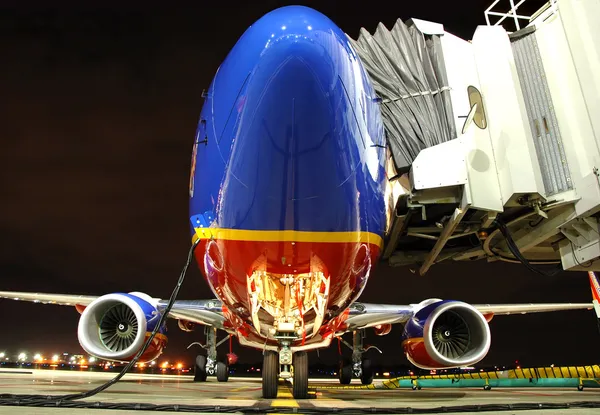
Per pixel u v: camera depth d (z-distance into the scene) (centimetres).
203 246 662
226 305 791
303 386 814
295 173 540
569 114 738
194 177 684
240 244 604
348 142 548
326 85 501
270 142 524
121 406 475
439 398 814
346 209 586
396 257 973
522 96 780
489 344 915
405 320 1123
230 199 579
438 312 933
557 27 778
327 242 602
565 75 754
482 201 715
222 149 577
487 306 1327
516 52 820
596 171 671
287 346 725
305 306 709
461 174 720
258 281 671
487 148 748
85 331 958
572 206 716
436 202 742
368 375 1595
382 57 830
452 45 837
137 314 962
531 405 541
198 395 845
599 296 1082
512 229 860
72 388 910
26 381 1206
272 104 505
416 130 771
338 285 689
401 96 795
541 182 718
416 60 825
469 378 1778
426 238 896
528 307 1334
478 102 785
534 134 765
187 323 1560
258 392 1060
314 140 521
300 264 628
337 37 535
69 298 1245
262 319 761
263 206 568
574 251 749
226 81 582
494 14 902
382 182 657
